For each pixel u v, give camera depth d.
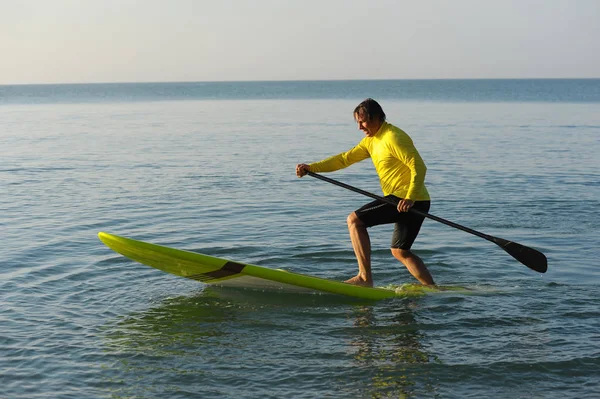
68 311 5.21
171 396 3.79
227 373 4.10
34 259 6.74
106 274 6.25
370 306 5.45
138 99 85.56
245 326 4.96
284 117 35.47
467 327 4.93
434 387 3.92
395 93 99.31
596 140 20.20
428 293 5.77
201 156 16.67
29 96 108.50
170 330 4.85
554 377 4.04
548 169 13.86
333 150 17.89
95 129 26.84
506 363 4.24
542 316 5.14
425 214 5.54
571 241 7.65
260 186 11.88
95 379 4.00
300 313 5.28
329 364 4.24
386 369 4.16
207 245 7.45
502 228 8.38
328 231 8.20
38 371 4.09
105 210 9.58
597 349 4.45
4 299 5.45
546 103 53.28
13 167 14.48
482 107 46.06
